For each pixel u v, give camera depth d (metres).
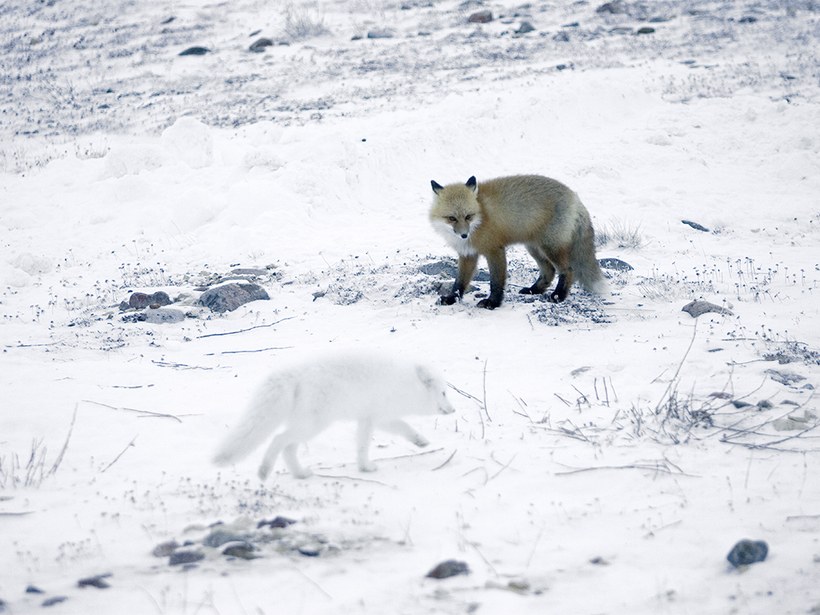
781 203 22.97
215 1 55.81
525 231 14.22
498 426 9.33
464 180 25.05
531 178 14.27
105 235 22.22
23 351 12.83
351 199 23.41
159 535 6.48
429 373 8.13
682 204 23.02
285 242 19.97
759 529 6.33
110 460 8.48
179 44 46.62
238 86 37.72
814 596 5.26
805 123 27.22
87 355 12.76
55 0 57.88
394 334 13.38
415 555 6.06
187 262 19.42
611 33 42.31
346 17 49.62
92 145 31.02
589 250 14.72
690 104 30.14
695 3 46.97
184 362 12.36
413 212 22.81
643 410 9.55
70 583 5.62
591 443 8.52
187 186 24.53
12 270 18.77
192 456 8.60
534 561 5.94
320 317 14.52
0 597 5.40
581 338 12.81
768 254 19.09
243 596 5.39
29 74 42.97
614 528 6.51
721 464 7.84
